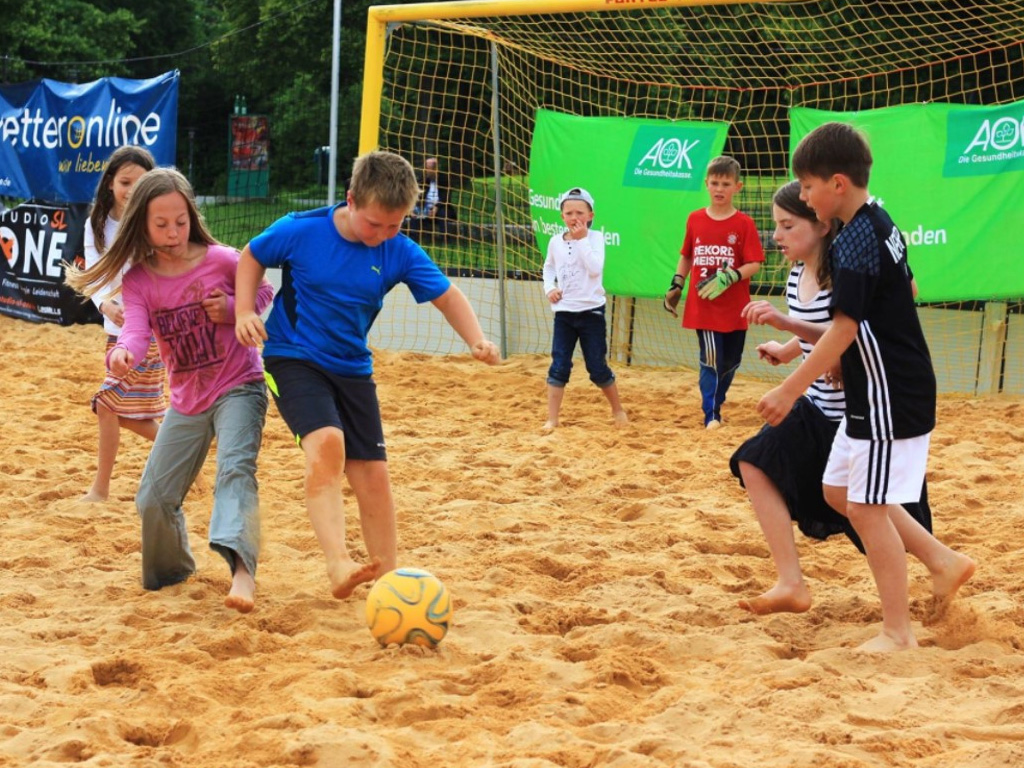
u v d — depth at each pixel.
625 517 6.46
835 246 3.98
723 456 7.93
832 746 3.36
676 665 4.20
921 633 4.45
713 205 9.12
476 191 13.03
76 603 4.83
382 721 3.60
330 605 4.78
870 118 10.64
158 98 13.05
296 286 4.48
